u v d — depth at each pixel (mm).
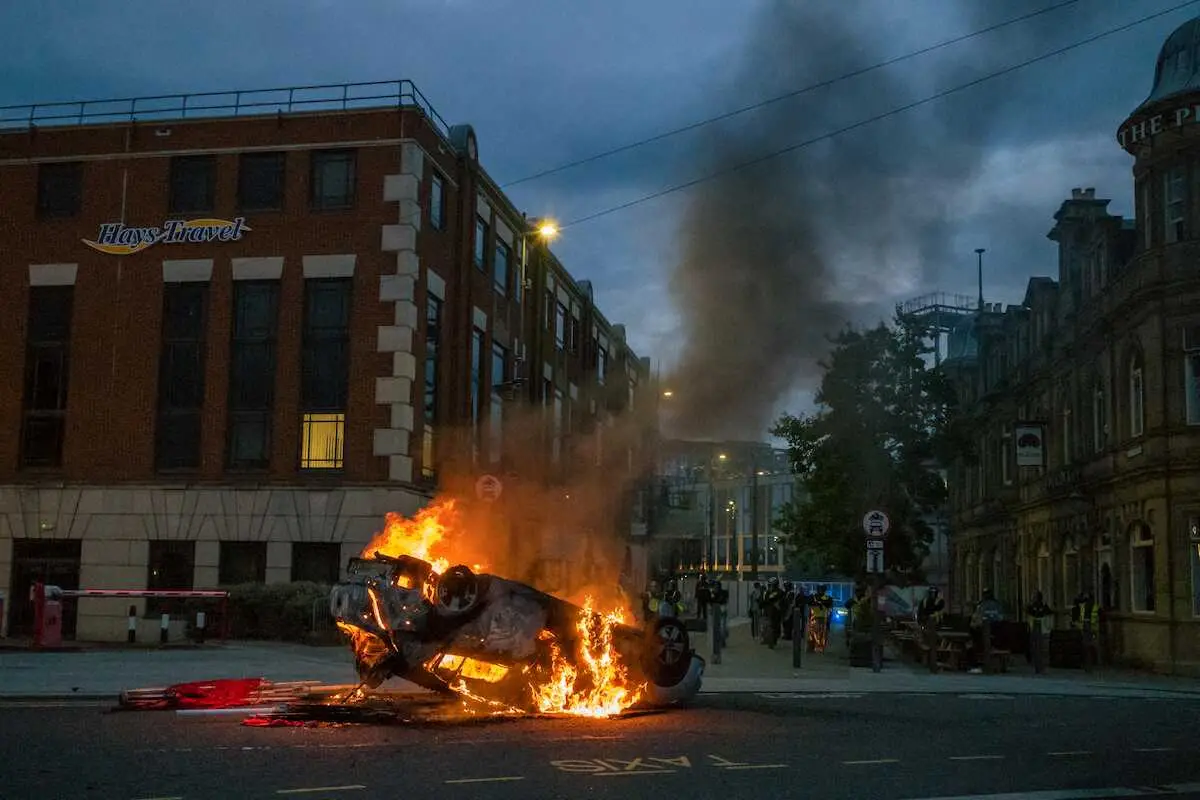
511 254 34031
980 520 41000
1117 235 27109
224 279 25203
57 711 11898
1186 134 23453
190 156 25703
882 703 14781
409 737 10148
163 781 7879
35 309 25875
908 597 37250
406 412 24406
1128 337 25156
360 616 11258
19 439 25344
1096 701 15820
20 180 26125
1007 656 21656
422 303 25812
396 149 25047
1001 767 9414
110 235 25625
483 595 11578
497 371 32969
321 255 24906
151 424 24922
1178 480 22922
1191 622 22250
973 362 45406
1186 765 9773
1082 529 28438
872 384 29312
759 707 13805
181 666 16797
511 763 8883
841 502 29062
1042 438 31312
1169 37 25062
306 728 10633
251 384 25062
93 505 24688
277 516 24156
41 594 20250
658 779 8398
